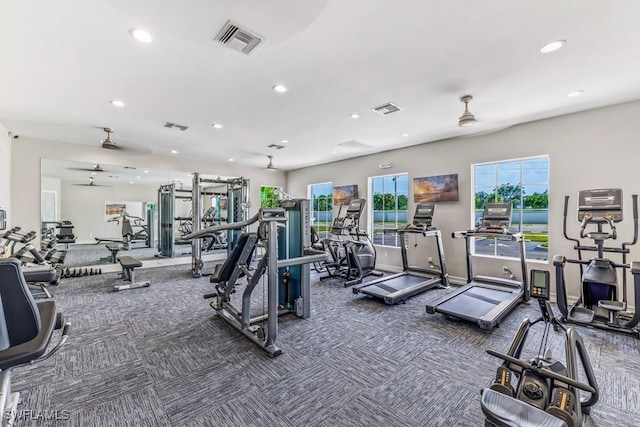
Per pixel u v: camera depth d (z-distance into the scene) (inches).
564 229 139.5
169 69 104.9
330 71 107.0
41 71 105.6
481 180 200.2
